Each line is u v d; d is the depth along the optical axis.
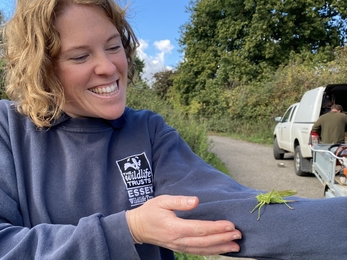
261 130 15.95
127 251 0.82
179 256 2.96
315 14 20.17
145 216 0.84
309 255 0.85
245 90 18.30
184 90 24.20
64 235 0.84
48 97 1.03
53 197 1.08
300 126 7.08
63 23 1.00
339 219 0.86
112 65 1.07
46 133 1.16
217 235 0.84
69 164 1.12
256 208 0.94
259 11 19.78
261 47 20.42
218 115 19.48
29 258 0.83
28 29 0.99
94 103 1.10
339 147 4.41
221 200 1.02
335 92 7.06
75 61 1.04
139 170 1.21
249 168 8.22
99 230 0.82
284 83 16.28
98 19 1.05
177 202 0.82
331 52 19.62
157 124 1.38
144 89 6.71
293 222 0.88
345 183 3.91
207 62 22.95
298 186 6.31
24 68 1.03
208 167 1.25
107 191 1.14
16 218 0.99
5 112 1.20
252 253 0.89
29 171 1.11
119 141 1.24
